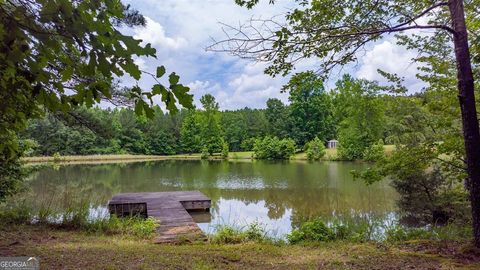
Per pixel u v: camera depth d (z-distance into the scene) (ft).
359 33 12.69
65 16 4.20
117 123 173.47
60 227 22.17
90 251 15.20
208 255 15.42
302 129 158.71
